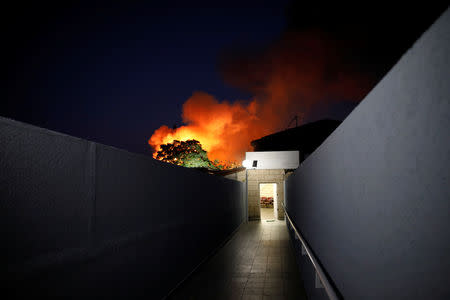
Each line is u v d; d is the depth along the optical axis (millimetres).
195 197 6387
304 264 5094
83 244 2439
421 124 873
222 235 9430
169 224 4715
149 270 3879
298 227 5973
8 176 1756
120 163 3176
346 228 1878
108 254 2852
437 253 795
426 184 850
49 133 2096
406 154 977
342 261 2006
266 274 6176
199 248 6617
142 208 3725
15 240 1777
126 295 3201
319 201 3090
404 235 1003
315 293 3498
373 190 1323
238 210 13641
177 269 5082
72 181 2324
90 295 2520
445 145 748
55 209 2121
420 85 876
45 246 2010
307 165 4242
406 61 969
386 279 1172
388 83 1131
